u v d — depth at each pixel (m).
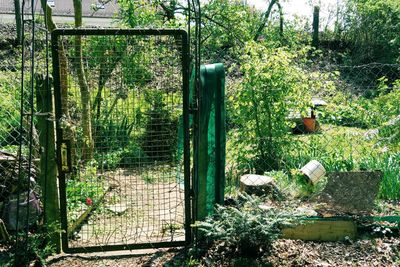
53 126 4.10
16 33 14.66
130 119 5.98
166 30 3.96
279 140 6.82
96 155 5.98
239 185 5.91
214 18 11.45
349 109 7.67
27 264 3.98
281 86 6.71
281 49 6.87
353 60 17.39
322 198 4.51
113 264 4.07
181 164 5.36
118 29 3.91
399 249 4.24
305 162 6.54
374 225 4.61
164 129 6.01
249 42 7.00
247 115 6.81
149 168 5.98
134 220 4.93
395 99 6.73
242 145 7.11
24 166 4.56
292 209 4.32
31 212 4.46
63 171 4.05
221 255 4.13
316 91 7.78
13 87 6.90
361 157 6.33
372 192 4.47
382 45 17.25
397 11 17.12
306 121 8.59
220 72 4.32
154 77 6.02
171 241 4.29
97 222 4.90
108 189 5.65
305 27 17.89
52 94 4.18
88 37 5.40
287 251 4.21
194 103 4.20
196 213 4.30
